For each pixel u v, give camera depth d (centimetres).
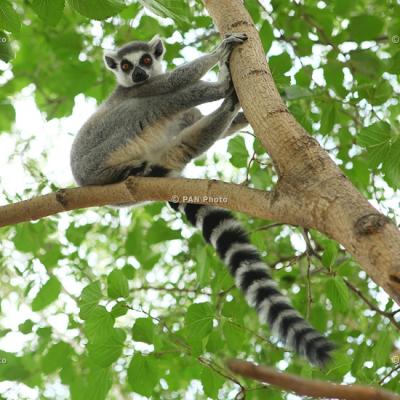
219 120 1052
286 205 607
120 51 1345
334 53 1145
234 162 1027
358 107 1146
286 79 1027
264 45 1137
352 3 1141
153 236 1266
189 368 1065
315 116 1216
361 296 961
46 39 1526
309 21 1225
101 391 905
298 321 746
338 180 578
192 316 901
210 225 1002
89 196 790
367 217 512
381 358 905
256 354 1188
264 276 863
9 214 793
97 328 891
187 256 1366
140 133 1112
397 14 1223
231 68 776
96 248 1605
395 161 910
